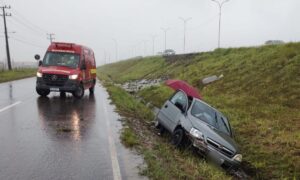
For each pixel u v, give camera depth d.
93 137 8.59
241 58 25.62
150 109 18.77
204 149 8.84
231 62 25.92
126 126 10.57
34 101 14.43
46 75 15.44
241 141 11.36
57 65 16.23
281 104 14.50
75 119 10.91
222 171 8.32
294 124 11.90
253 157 10.02
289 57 19.86
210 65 28.78
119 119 11.77
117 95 20.02
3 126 9.05
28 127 9.14
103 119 11.38
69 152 7.09
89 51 19.38
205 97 19.34
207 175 6.89
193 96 11.55
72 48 16.86
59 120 10.50
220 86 21.09
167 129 10.84
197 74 27.78
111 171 6.12
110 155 7.12
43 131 8.78
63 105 13.93
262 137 11.29
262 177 8.82
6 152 6.78
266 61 21.36
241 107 15.70
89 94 20.08
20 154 6.70
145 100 23.77
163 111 11.87
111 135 8.97
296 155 9.37
